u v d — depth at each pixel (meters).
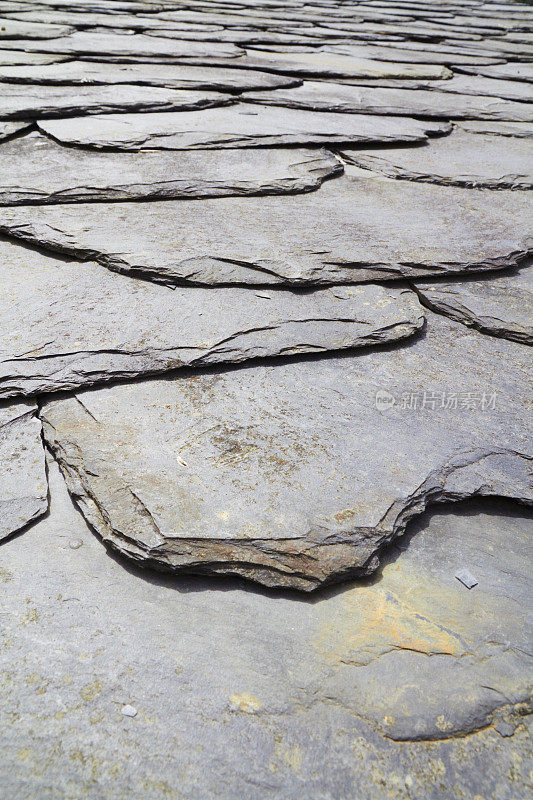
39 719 0.41
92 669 0.44
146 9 2.12
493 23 2.54
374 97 1.28
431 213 0.87
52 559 0.50
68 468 0.54
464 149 1.08
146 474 0.53
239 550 0.49
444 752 0.41
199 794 0.38
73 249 0.73
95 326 0.64
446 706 0.43
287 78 1.33
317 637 0.47
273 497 0.52
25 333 0.63
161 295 0.68
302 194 0.89
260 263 0.72
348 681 0.44
